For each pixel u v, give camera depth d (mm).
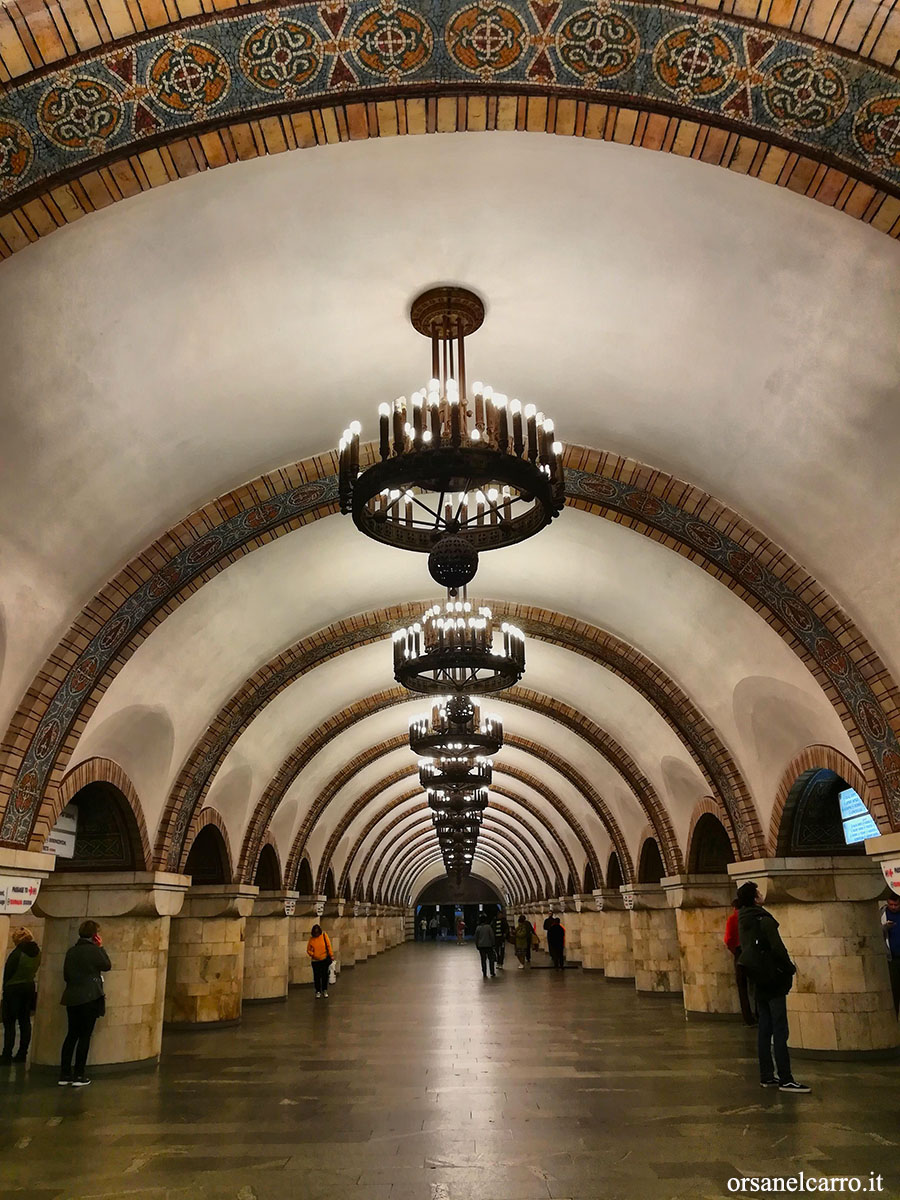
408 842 39281
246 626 10586
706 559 8391
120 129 4008
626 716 14352
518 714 18391
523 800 27172
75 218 4270
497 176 5121
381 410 5383
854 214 4270
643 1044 10617
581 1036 11383
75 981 8719
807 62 3791
